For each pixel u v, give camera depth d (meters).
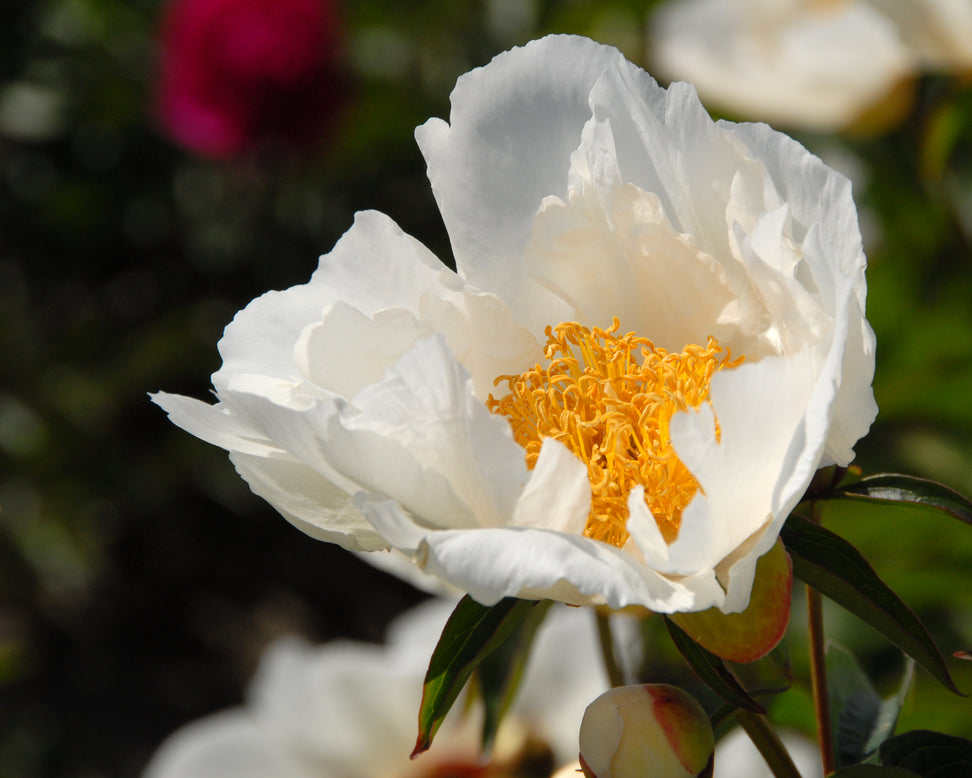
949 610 0.93
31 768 2.08
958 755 0.66
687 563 0.63
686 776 0.64
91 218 2.33
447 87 1.94
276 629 2.24
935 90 1.08
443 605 0.88
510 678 0.71
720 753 0.78
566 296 0.70
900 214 1.19
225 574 2.33
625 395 0.69
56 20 2.23
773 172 0.65
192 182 2.28
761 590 0.63
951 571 0.88
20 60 2.27
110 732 2.11
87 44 2.22
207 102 1.82
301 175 2.13
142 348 2.23
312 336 0.67
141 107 2.22
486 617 0.64
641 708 0.64
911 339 1.12
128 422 2.25
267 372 0.68
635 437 0.68
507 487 0.63
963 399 1.05
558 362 0.69
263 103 1.81
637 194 0.67
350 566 2.31
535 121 0.69
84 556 2.20
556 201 0.68
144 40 2.22
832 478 0.65
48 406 2.21
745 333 0.68
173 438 2.24
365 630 2.21
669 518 0.68
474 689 0.74
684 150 0.66
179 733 2.09
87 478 2.21
